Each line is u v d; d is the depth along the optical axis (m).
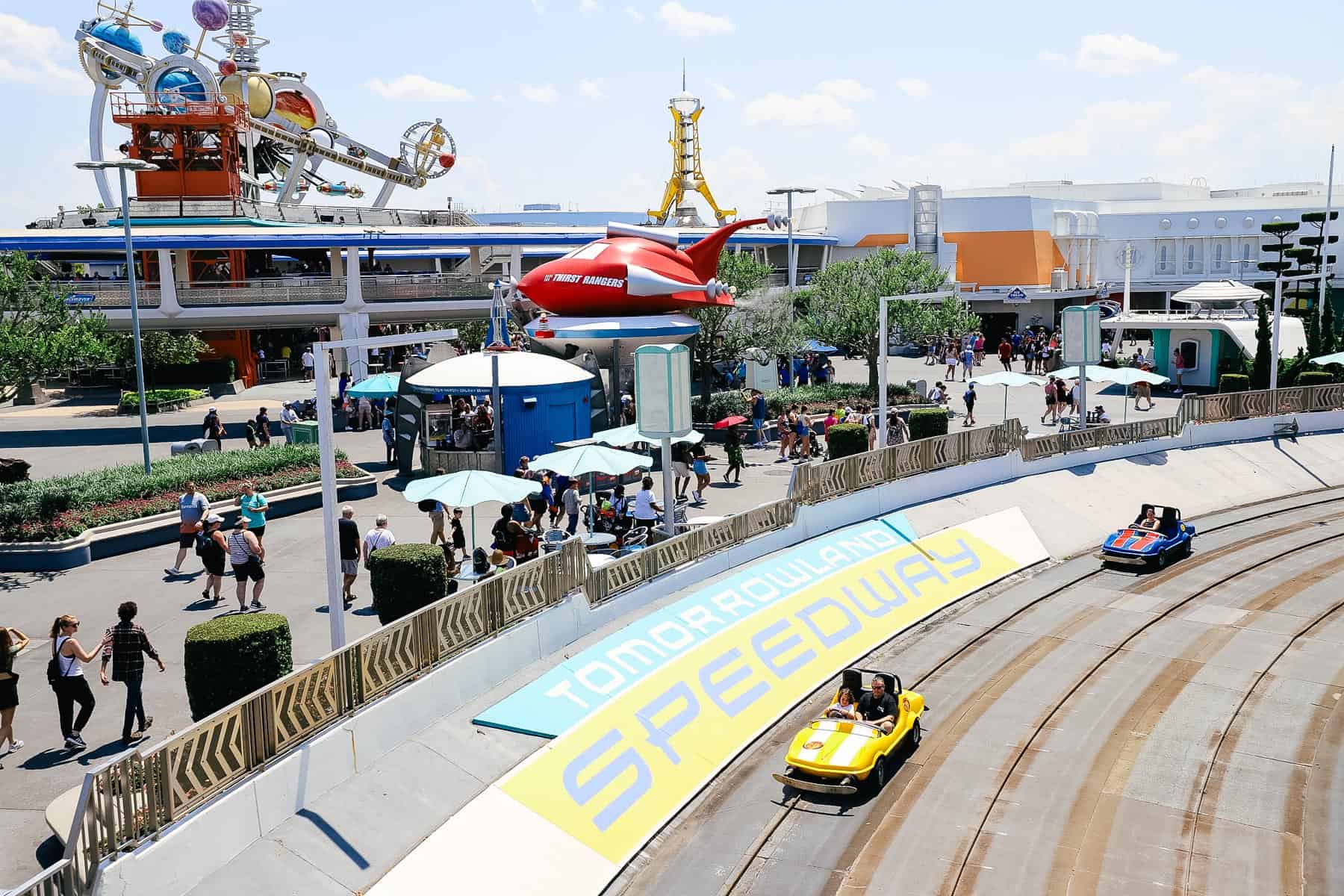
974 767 17.80
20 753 15.67
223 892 12.48
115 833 11.75
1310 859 15.03
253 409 50.28
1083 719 19.58
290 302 53.81
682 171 81.38
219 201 58.31
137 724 16.50
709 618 22.00
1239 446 39.34
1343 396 42.84
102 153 59.94
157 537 27.06
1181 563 29.11
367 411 44.56
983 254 84.00
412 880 13.70
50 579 24.22
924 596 25.95
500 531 22.75
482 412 37.28
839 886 14.58
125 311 51.50
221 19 59.66
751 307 47.06
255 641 15.38
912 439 36.62
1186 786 17.11
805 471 27.12
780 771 17.94
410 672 16.59
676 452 32.41
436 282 57.12
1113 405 49.28
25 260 31.41
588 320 41.84
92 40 58.16
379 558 19.55
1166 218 88.50
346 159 68.12
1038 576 28.48
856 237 85.06
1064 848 15.36
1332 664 21.86
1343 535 31.27
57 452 39.25
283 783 13.90
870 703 18.05
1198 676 21.42
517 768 16.17
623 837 15.73
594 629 20.89
